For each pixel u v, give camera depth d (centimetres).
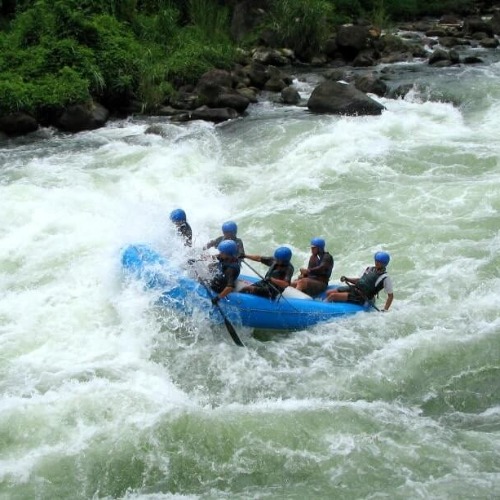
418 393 1089
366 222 1625
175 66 2858
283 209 1712
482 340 1180
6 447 956
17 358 1159
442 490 878
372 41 3534
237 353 1199
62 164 2078
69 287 1370
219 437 975
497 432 995
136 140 2320
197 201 1814
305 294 1303
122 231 1502
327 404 1050
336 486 898
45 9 2967
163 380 1112
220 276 1244
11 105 2386
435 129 2219
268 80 3003
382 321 1253
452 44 3641
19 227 1617
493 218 1595
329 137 2120
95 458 939
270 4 3603
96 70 2630
